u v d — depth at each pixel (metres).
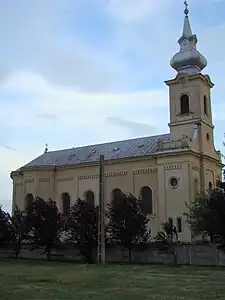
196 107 61.56
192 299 20.09
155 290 23.67
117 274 34.44
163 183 58.16
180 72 63.69
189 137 60.09
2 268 41.78
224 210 45.03
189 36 64.94
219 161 64.56
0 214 63.06
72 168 68.94
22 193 73.56
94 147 73.19
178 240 53.62
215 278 31.20
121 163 63.97
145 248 52.44
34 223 58.25
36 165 71.69
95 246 54.00
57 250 59.53
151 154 61.09
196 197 53.81
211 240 47.75
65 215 65.25
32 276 32.47
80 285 26.12
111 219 53.75
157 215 58.91
